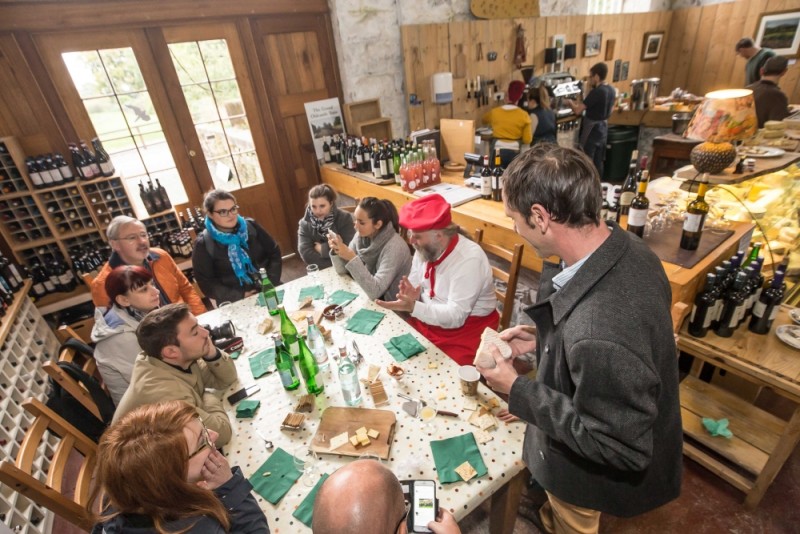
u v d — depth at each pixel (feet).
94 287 7.01
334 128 12.92
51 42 8.84
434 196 5.66
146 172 10.74
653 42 20.68
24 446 3.83
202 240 7.97
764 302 4.83
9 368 6.95
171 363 4.34
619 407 2.44
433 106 14.23
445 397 4.25
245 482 3.28
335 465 3.66
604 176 17.39
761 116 11.07
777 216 6.82
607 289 2.56
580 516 3.82
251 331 5.83
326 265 9.10
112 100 9.81
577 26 17.07
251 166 12.34
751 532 5.03
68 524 6.05
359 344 5.20
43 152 9.22
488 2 14.08
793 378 4.32
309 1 11.35
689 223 5.52
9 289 8.06
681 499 5.46
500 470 3.45
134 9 9.34
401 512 2.38
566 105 15.66
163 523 2.77
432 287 5.91
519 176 2.73
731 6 18.93
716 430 5.43
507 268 9.98
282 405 4.40
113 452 2.68
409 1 12.71
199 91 10.84
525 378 3.09
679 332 5.05
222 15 10.35
